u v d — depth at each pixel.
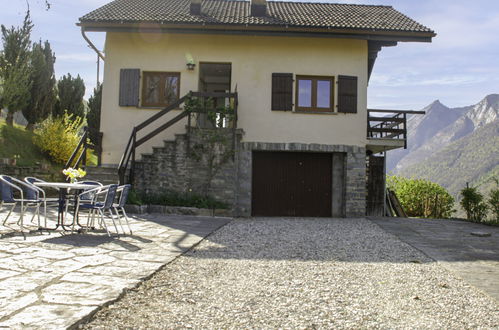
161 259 5.16
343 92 12.77
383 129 13.04
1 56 14.89
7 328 2.72
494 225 10.76
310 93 12.95
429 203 15.80
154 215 10.31
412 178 17.19
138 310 3.37
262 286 4.26
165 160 11.57
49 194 13.77
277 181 12.85
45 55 16.31
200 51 12.88
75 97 17.05
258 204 12.77
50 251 5.22
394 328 3.23
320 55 12.91
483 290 4.36
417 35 12.20
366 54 12.94
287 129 12.75
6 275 4.03
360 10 15.04
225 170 11.64
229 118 11.79
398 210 13.95
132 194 10.73
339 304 3.77
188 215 10.91
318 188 12.88
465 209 12.43
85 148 11.73
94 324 3.01
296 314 3.45
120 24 12.16
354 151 12.67
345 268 5.25
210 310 3.46
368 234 8.52
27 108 15.79
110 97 12.81
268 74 12.87
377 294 4.14
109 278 4.13
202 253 5.85
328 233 8.50
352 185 12.59
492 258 6.16
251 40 12.91
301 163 12.90
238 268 5.02
